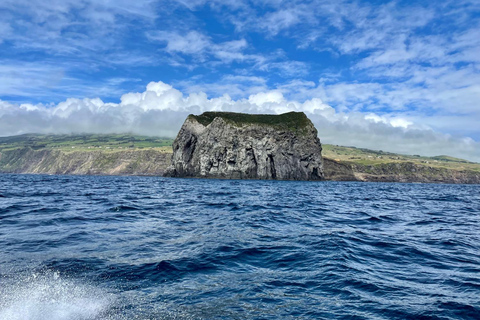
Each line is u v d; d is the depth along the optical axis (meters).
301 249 12.44
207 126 159.75
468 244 14.40
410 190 88.81
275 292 8.18
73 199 31.78
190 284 8.55
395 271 10.12
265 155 153.75
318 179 162.38
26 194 36.56
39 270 9.14
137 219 19.44
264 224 18.47
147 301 7.37
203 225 17.61
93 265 9.77
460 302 7.66
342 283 8.88
